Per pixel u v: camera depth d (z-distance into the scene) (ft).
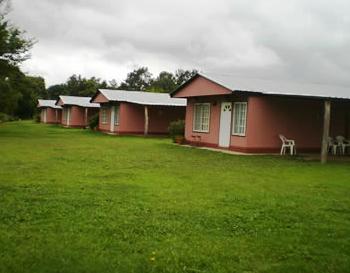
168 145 81.25
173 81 306.76
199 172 44.80
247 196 32.24
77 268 17.11
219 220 24.79
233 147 71.67
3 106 111.24
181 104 113.60
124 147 74.28
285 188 36.63
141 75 360.69
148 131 118.21
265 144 69.67
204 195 32.04
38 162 49.16
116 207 27.09
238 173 45.01
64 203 27.76
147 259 18.25
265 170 48.24
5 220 23.40
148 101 114.93
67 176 39.14
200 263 17.99
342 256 19.35
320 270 17.72
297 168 51.16
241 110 70.69
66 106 167.12
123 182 36.76
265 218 25.72
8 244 19.54
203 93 76.69
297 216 26.48
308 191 35.50
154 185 35.76
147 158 57.21
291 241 21.35
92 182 36.27
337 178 43.70
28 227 22.24
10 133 108.78
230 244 20.57
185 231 22.44
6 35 101.76
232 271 17.33
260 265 18.07
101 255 18.56
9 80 108.88
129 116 117.29
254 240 21.35
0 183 34.58
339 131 78.48
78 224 23.00
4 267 16.94
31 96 235.40
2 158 52.54
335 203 30.76
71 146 73.31
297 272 17.46
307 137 73.31
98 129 133.59
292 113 71.61
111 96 119.85
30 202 27.78
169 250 19.39
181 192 32.99
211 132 78.18
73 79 302.04
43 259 17.88
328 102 61.11
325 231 23.35
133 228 22.54
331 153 74.79
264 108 69.26
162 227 22.93
